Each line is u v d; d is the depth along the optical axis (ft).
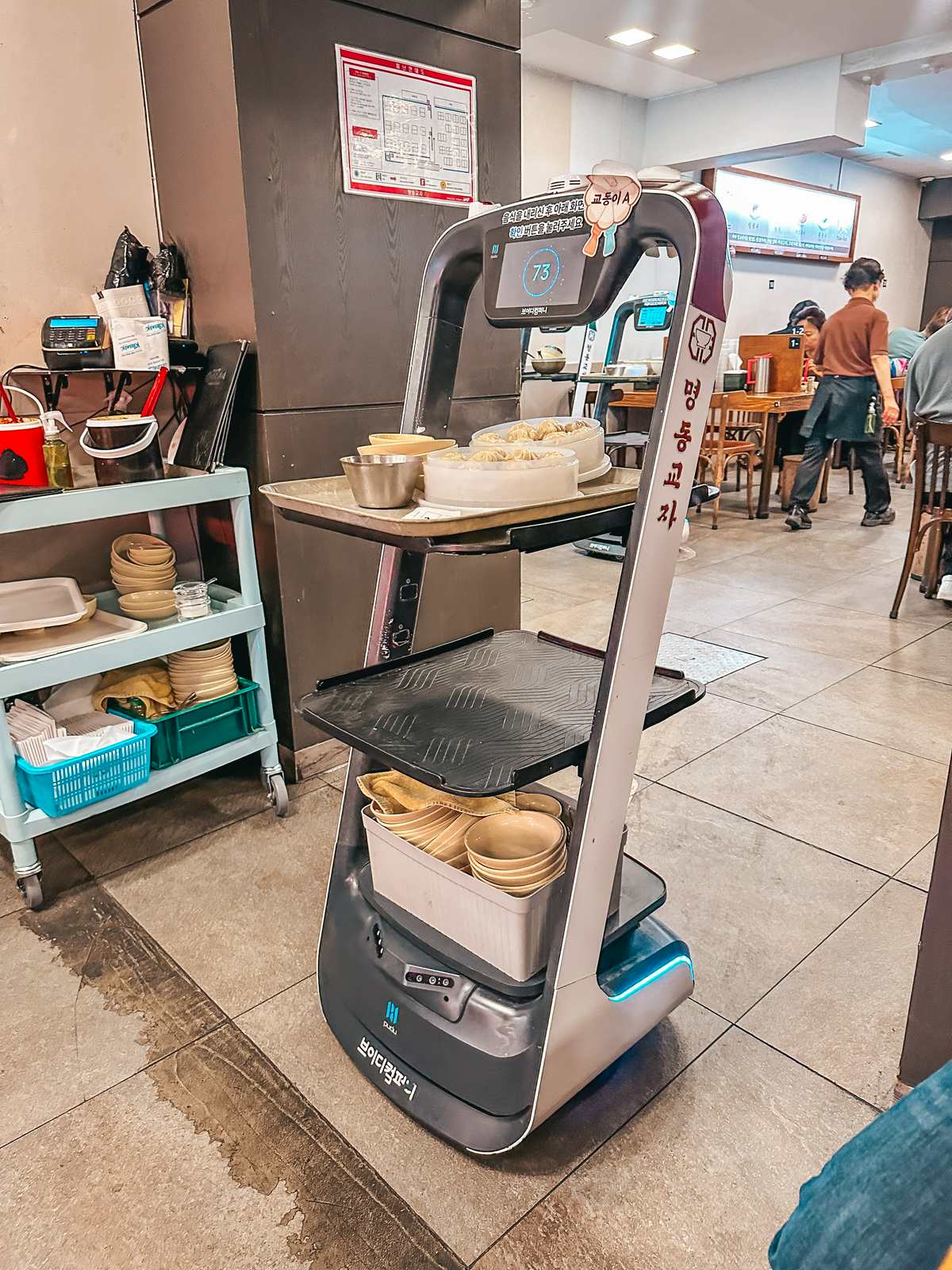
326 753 8.72
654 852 7.16
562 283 3.85
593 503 3.98
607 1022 4.53
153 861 7.22
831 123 21.08
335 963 5.28
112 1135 4.68
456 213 8.59
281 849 7.38
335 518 3.96
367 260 7.93
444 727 4.32
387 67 7.68
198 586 7.38
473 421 9.40
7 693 6.07
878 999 5.56
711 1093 4.89
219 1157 4.54
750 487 20.57
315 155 7.35
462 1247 4.06
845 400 18.04
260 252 7.17
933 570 13.83
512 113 8.91
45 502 6.06
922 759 8.69
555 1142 4.58
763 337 21.44
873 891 6.64
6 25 7.00
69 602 7.15
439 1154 4.54
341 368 7.97
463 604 9.69
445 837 4.73
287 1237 4.12
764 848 7.22
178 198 7.73
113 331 6.84
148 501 6.60
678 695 4.38
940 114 26.53
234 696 7.54
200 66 6.98
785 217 29.53
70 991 5.76
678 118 23.72
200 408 7.47
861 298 17.66
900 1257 2.01
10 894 6.82
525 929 4.29
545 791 5.28
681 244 3.48
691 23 18.07
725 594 14.38
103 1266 4.00
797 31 18.65
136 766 6.79
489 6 8.37
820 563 16.28
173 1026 5.44
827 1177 2.26
